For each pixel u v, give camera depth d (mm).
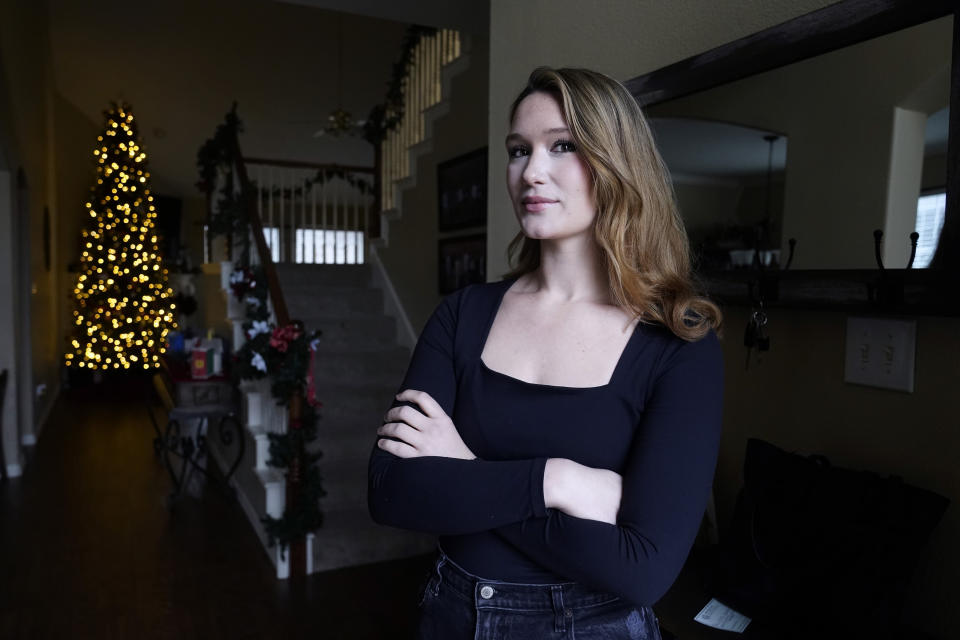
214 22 7984
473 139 4391
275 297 3566
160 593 3107
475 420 878
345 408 4367
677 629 1056
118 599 3041
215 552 3592
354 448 4094
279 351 3344
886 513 967
